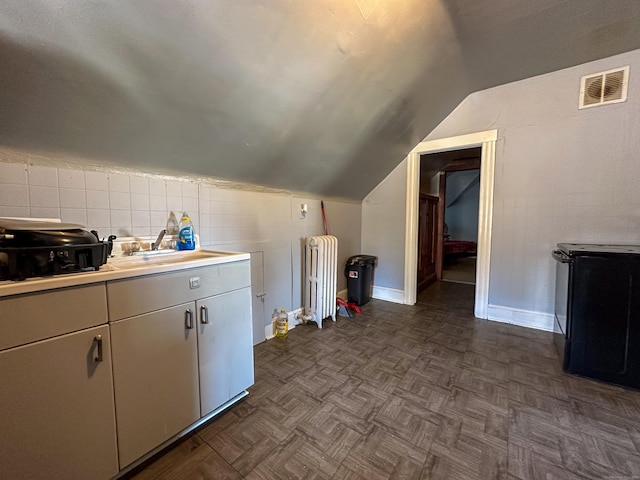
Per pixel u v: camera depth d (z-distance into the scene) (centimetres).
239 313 155
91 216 142
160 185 170
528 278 261
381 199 357
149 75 117
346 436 132
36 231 94
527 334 248
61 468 93
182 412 128
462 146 288
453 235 841
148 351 115
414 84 208
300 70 150
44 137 119
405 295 344
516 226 263
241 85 142
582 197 231
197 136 158
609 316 172
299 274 279
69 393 94
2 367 81
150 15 98
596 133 222
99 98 116
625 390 166
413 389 168
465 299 362
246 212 222
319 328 265
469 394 163
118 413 107
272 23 121
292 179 246
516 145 257
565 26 174
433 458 119
